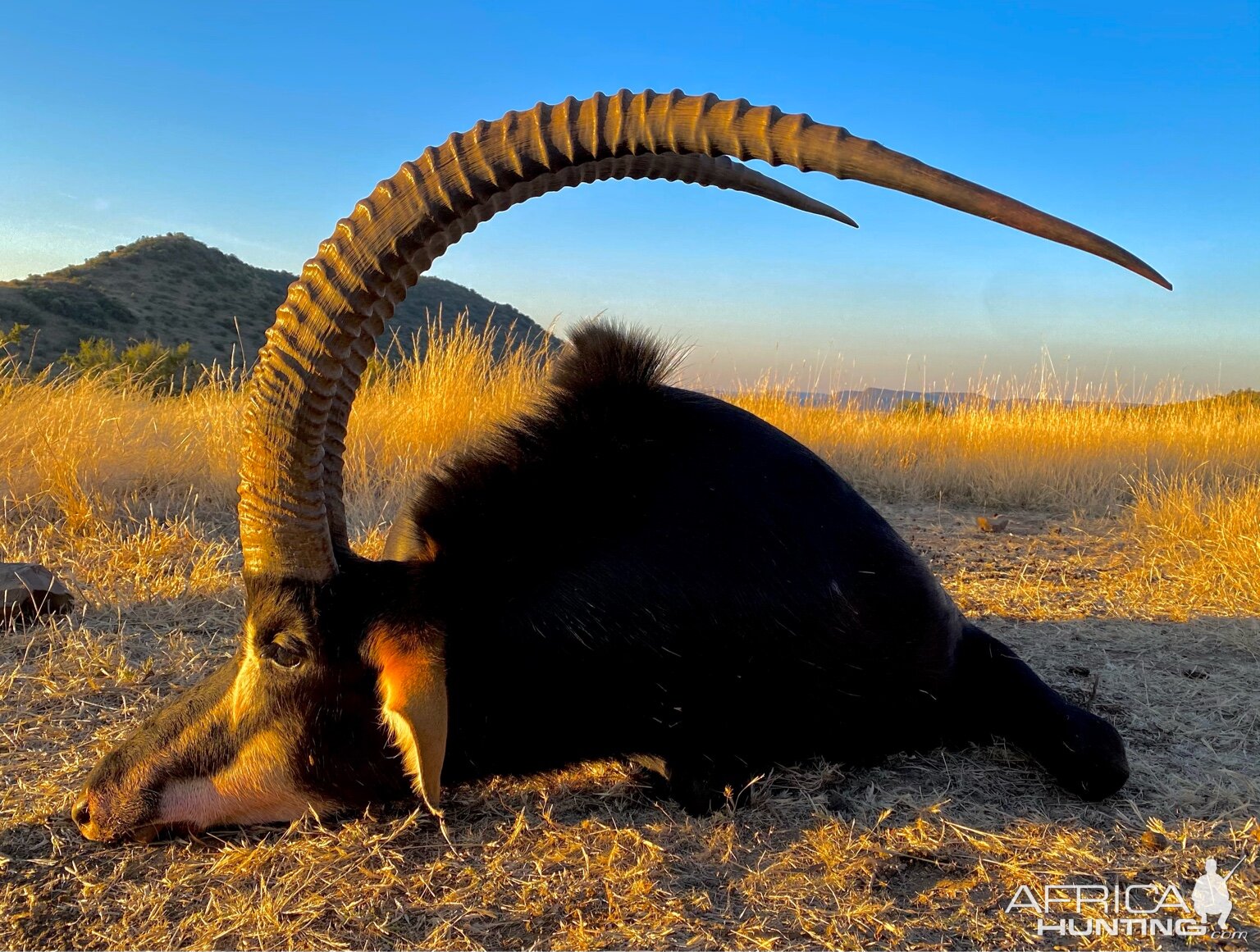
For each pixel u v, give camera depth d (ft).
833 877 7.82
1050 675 13.10
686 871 7.97
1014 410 38.27
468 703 8.19
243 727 8.13
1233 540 19.52
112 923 7.19
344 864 8.01
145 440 23.52
